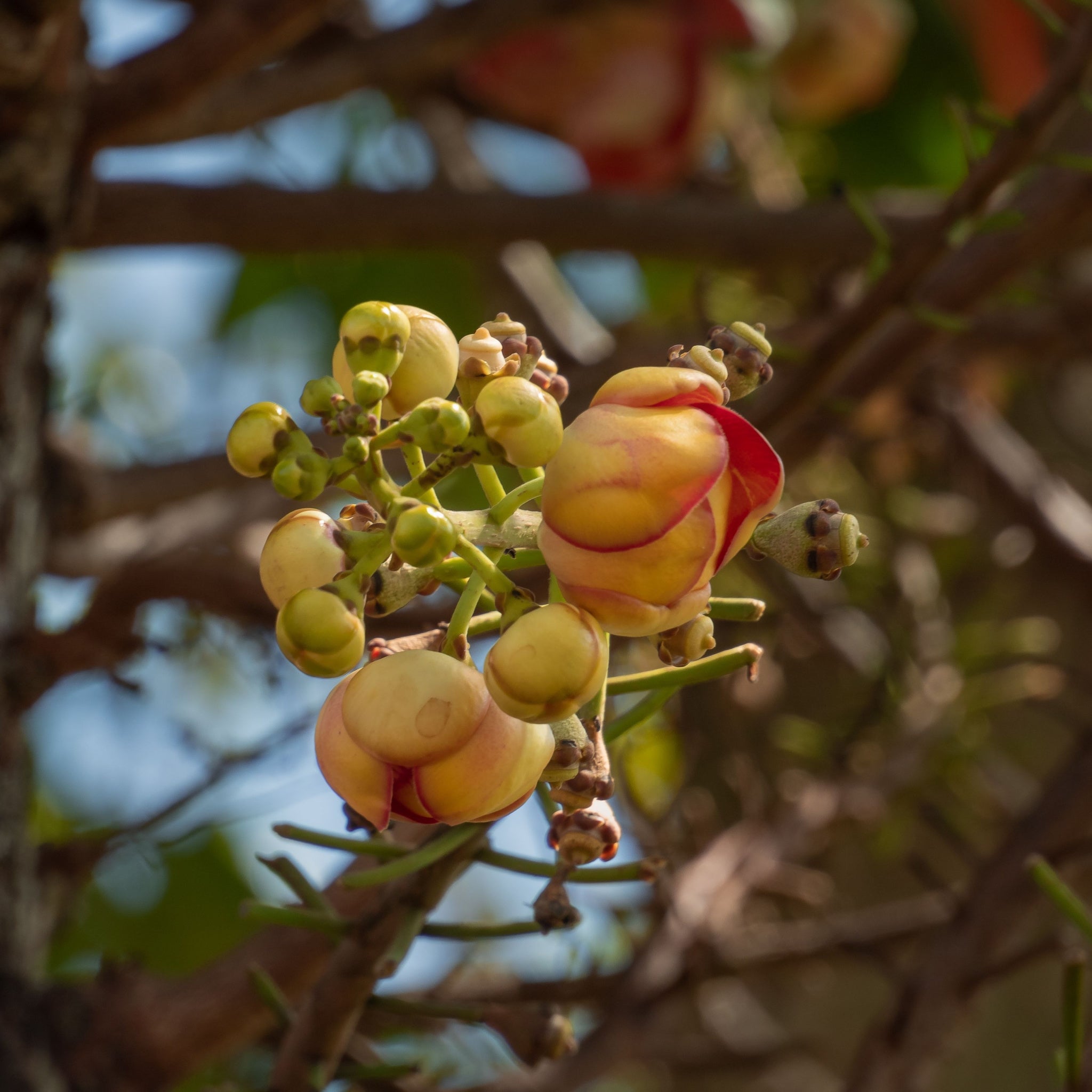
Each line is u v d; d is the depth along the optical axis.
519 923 0.88
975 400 2.19
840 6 2.18
